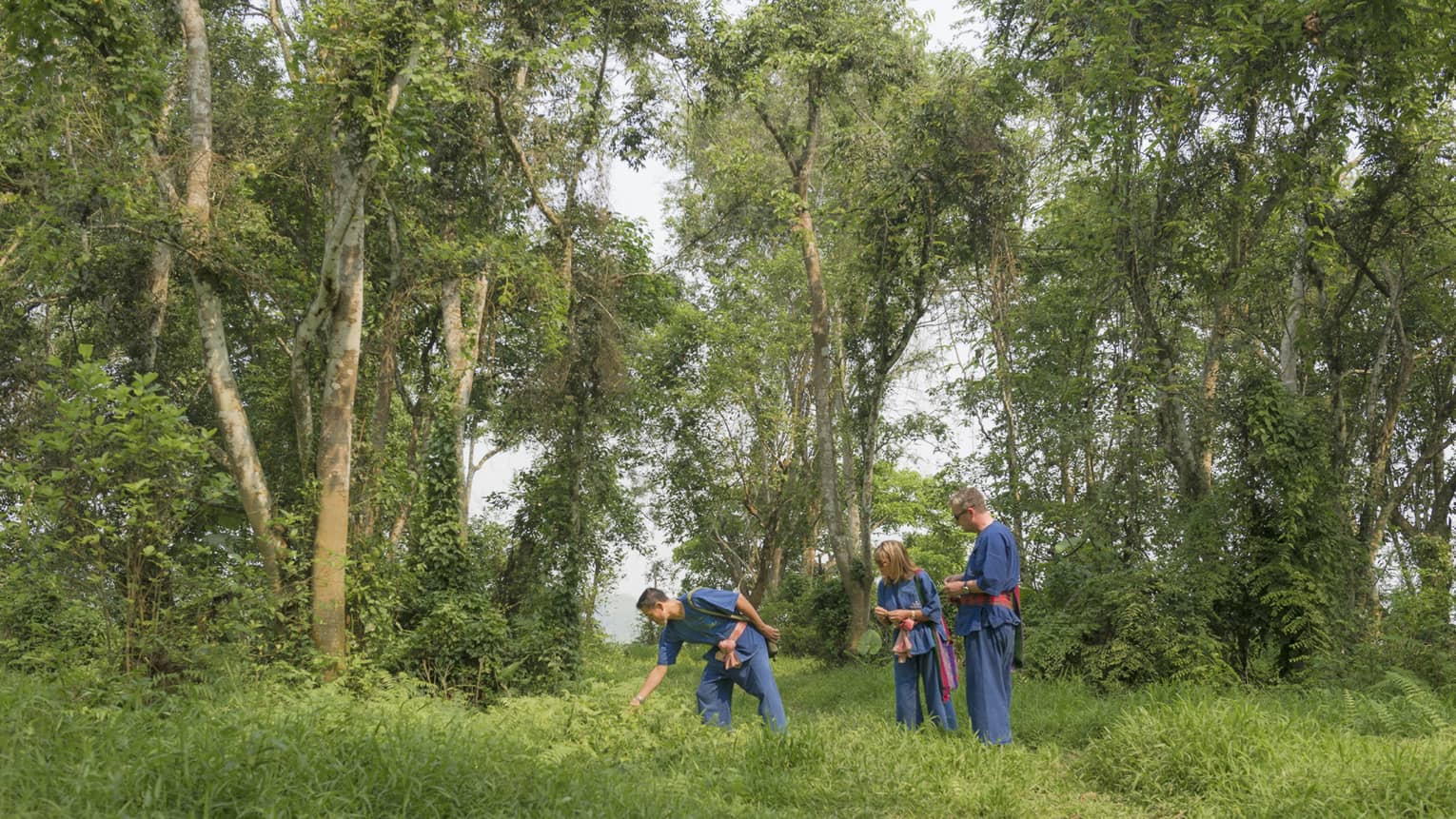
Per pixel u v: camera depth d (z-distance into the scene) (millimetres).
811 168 23016
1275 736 6148
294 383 12578
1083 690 10562
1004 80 16484
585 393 17906
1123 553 13219
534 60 14586
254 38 17266
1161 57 12609
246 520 12031
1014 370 19406
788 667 21969
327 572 11383
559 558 15836
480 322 17391
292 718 5320
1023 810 5477
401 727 5258
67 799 3785
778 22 20531
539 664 13586
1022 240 20656
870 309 19922
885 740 6789
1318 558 11312
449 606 12281
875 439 20406
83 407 7211
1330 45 11750
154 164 12211
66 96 11688
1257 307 18078
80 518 7320
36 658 6898
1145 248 13445
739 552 35594
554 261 17938
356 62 11492
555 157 17594
